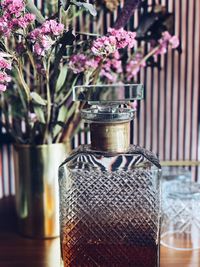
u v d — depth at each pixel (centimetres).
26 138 36
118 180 28
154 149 45
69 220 29
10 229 38
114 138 28
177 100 44
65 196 29
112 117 28
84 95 29
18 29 26
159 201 29
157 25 38
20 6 25
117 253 29
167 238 35
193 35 42
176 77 44
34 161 34
